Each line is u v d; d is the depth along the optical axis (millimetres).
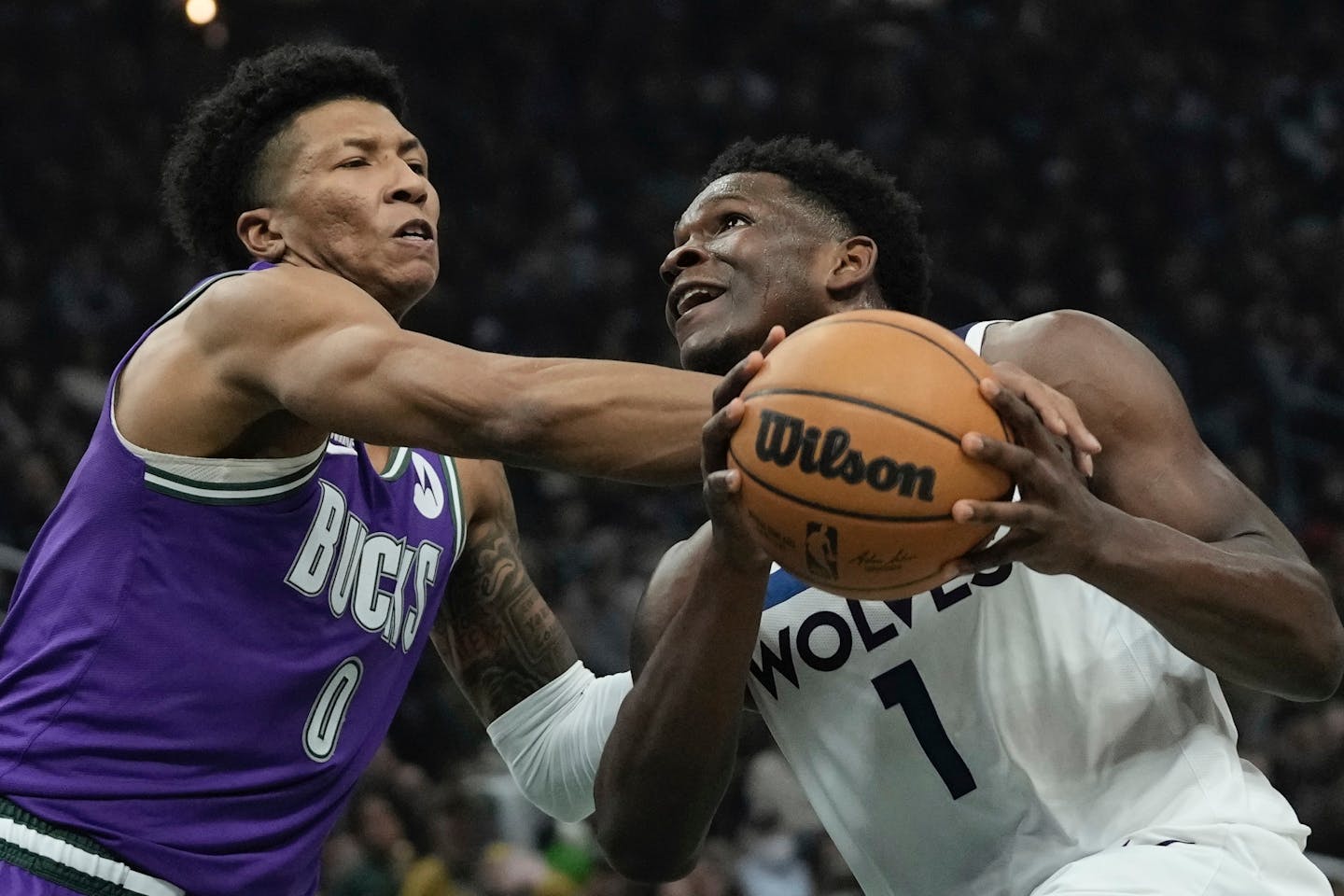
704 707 3316
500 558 4152
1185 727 3332
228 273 3389
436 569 3754
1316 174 18422
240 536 3350
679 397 2973
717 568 3131
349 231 3535
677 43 17938
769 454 2689
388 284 3545
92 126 15789
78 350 13914
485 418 2979
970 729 3389
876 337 2730
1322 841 9453
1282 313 16547
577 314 15633
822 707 3533
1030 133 17844
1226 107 18828
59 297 14391
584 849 8641
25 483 11664
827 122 17547
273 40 16625
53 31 16266
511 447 2994
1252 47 19469
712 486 2764
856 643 3467
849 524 2656
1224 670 3107
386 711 3662
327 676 3453
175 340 3355
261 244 3623
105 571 3359
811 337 2758
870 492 2639
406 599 3646
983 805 3395
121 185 15508
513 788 8867
